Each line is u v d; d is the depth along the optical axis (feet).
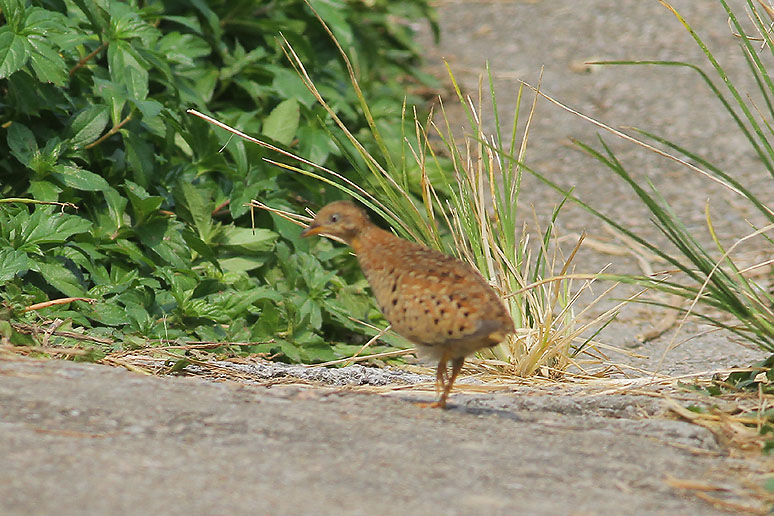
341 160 48.14
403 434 21.99
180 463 19.04
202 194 39.47
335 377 30.76
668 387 29.01
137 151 37.91
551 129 58.44
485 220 34.68
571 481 19.90
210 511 16.85
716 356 38.73
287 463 19.56
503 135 57.52
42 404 21.38
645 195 28.12
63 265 33.86
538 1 73.20
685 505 19.22
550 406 26.48
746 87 60.85
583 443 22.62
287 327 36.78
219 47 46.68
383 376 31.30
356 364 35.99
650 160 55.21
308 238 42.11
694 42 65.62
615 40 67.05
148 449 19.66
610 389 29.07
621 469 20.89
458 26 70.69
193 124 41.01
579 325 40.86
